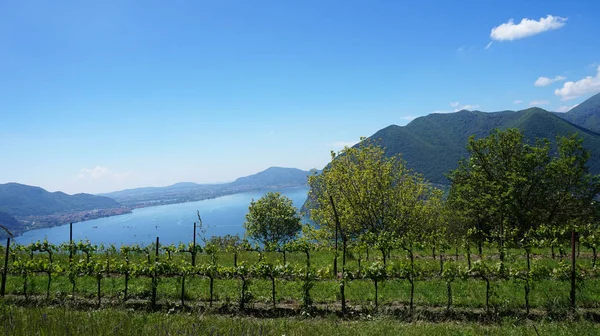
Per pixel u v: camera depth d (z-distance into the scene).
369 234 25.03
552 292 13.53
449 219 39.88
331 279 16.25
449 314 12.63
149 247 21.28
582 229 21.69
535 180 35.97
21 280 15.43
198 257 22.00
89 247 19.80
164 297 14.20
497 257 21.64
